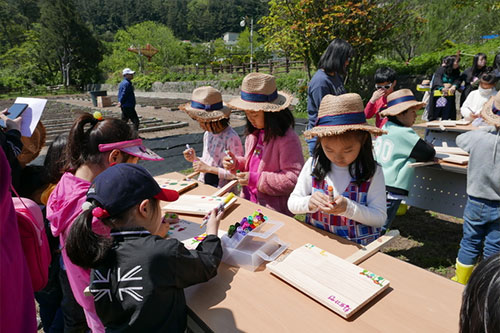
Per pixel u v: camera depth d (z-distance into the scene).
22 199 1.52
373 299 1.17
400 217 3.96
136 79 26.92
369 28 9.90
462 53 10.50
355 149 1.51
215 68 24.92
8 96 32.34
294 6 9.92
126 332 1.03
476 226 2.34
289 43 10.21
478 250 2.40
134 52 35.12
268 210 1.94
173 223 1.83
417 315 1.09
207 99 2.58
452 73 5.98
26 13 58.97
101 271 1.07
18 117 1.87
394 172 2.79
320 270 1.30
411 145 2.71
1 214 1.01
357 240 1.66
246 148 2.44
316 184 1.73
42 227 1.53
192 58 40.38
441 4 13.04
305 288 1.21
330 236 1.62
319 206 1.53
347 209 1.50
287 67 18.14
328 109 1.50
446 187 3.21
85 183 1.46
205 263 1.21
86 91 36.97
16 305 1.06
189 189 2.36
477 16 13.07
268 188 2.09
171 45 37.84
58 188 1.50
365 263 1.40
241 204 2.05
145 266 1.02
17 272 1.07
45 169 1.91
